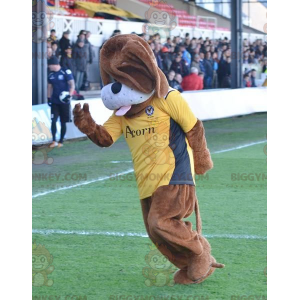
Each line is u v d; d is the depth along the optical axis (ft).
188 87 87.66
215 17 124.06
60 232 31.89
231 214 35.60
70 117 62.03
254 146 61.46
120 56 23.08
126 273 25.79
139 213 36.11
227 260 27.17
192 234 23.21
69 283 24.66
